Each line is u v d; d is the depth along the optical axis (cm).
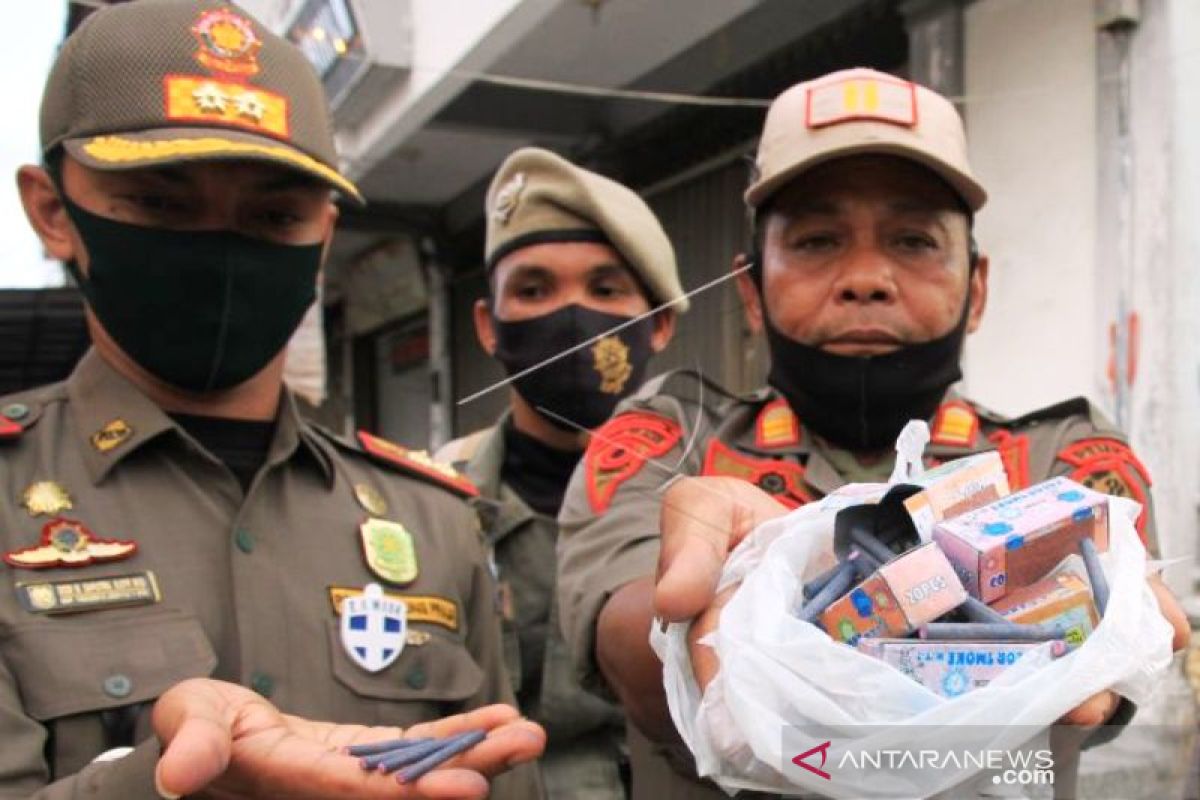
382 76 353
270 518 136
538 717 186
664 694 100
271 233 134
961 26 214
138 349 130
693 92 259
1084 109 179
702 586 83
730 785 76
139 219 126
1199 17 171
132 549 123
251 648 125
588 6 275
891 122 119
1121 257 146
